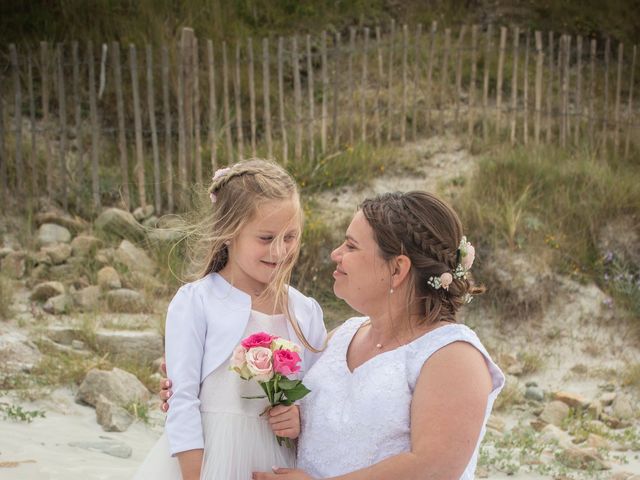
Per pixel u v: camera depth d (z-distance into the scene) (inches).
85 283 291.7
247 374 103.8
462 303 103.5
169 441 104.6
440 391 93.9
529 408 267.0
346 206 346.6
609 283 320.8
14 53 326.0
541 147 372.2
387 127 386.0
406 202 101.0
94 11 399.5
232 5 431.8
